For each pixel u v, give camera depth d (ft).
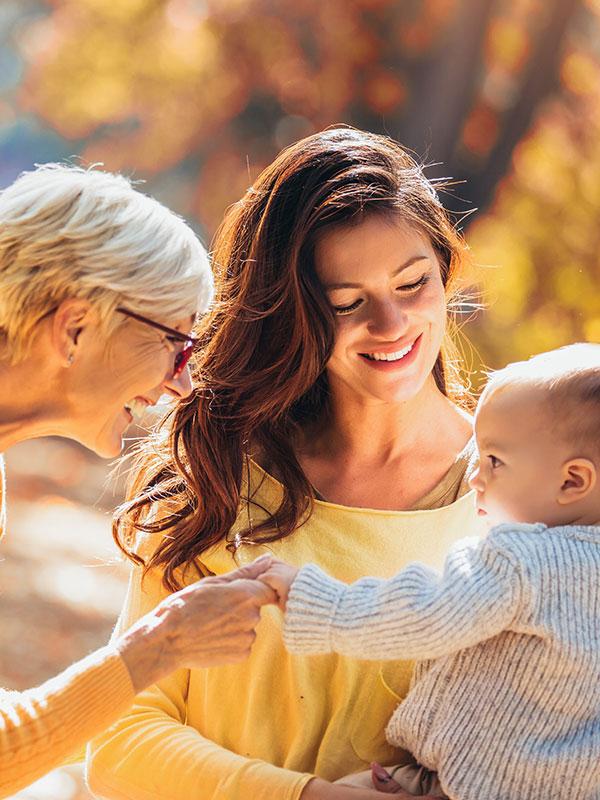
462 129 44.83
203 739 9.16
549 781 8.41
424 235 9.38
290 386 9.50
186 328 8.79
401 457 9.84
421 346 9.39
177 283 8.52
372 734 9.24
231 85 52.65
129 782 9.10
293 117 52.26
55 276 8.22
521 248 38.65
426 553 9.52
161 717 9.34
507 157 43.06
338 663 9.21
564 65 43.70
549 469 8.76
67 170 8.80
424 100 45.75
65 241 8.27
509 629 8.47
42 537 34.83
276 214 9.41
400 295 9.25
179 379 8.90
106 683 7.95
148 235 8.47
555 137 42.86
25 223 8.28
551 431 8.75
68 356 8.36
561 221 39.24
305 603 8.59
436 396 9.96
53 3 57.00
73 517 37.27
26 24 63.00
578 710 8.43
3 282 8.26
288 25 51.19
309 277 9.23
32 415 8.51
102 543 34.96
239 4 51.42
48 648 27.86
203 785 8.83
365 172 9.21
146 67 53.47
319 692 9.24
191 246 8.72
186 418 9.71
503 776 8.48
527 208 40.34
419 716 8.79
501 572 8.39
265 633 9.25
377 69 48.65
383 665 9.20
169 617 8.25
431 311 9.30
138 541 9.90
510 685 8.50
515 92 43.60
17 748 7.70
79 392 8.46
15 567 32.07
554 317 37.14
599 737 8.43
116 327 8.38
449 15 45.91
